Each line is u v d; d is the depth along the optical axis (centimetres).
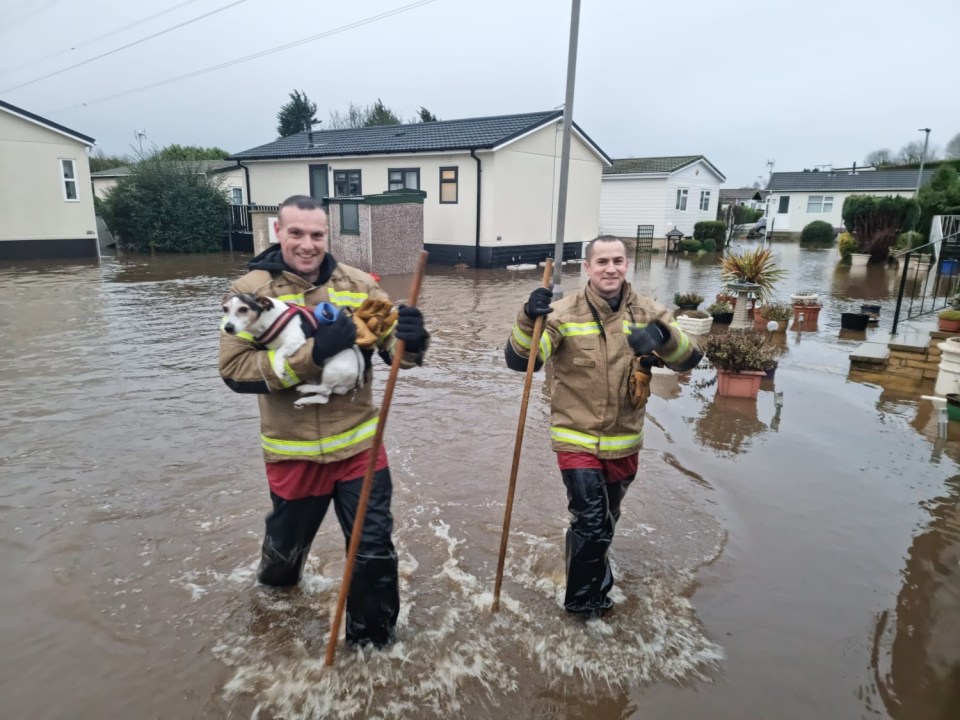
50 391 662
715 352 685
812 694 271
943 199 2192
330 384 268
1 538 378
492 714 259
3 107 1906
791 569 362
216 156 3972
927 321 927
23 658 282
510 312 1208
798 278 1855
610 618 318
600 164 2433
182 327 1006
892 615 323
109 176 3231
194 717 253
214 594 329
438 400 652
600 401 315
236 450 511
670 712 261
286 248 282
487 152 1948
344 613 314
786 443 550
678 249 2936
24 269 1800
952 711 262
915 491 460
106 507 416
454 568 359
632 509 428
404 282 1658
